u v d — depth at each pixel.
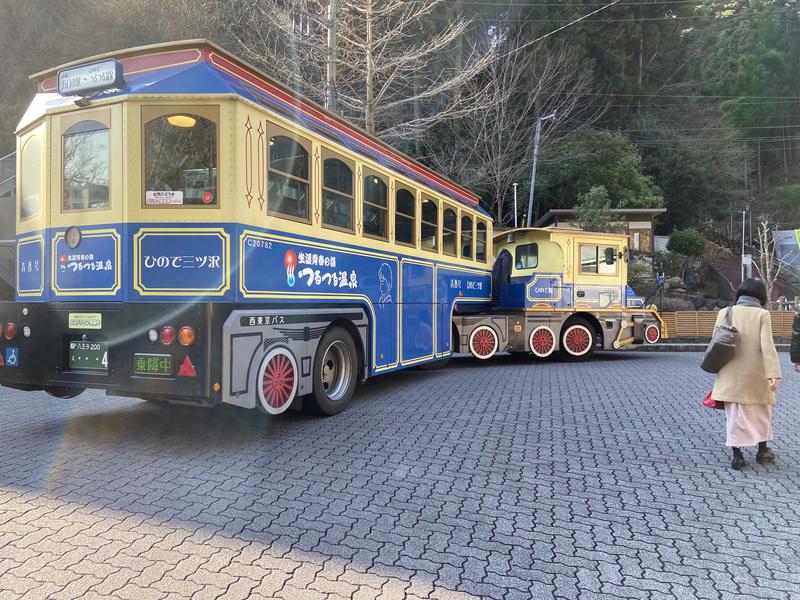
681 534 3.46
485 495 4.06
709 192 40.09
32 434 5.54
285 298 5.50
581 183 30.84
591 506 3.89
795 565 3.07
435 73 22.17
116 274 4.93
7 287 17.23
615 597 2.73
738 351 4.82
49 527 3.38
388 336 7.68
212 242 4.83
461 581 2.85
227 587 2.74
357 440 5.46
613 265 13.12
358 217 6.91
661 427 6.20
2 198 17.14
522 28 30.19
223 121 4.86
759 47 49.22
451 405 7.27
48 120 5.30
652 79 39.22
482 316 11.48
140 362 4.80
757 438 4.76
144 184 4.89
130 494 3.94
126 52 5.35
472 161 27.45
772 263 28.69
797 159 49.78
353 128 7.32
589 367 11.72
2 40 24.30
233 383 4.73
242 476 4.35
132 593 2.67
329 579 2.84
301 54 16.39
